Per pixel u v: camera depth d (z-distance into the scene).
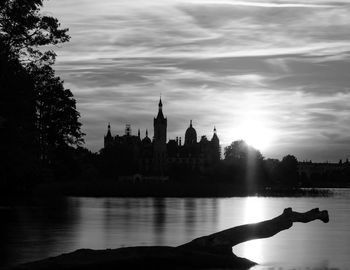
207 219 54.59
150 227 44.09
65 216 54.25
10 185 78.00
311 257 29.62
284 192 197.62
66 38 59.97
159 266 24.97
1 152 58.28
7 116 56.72
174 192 156.12
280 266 26.80
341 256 30.05
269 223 27.66
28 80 58.56
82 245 31.92
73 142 106.06
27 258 26.84
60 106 102.38
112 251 24.25
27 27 58.09
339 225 50.84
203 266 25.58
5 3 57.00
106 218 53.31
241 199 139.00
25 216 52.62
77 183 140.50
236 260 26.44
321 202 121.62
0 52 56.09
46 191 122.00
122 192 146.62
